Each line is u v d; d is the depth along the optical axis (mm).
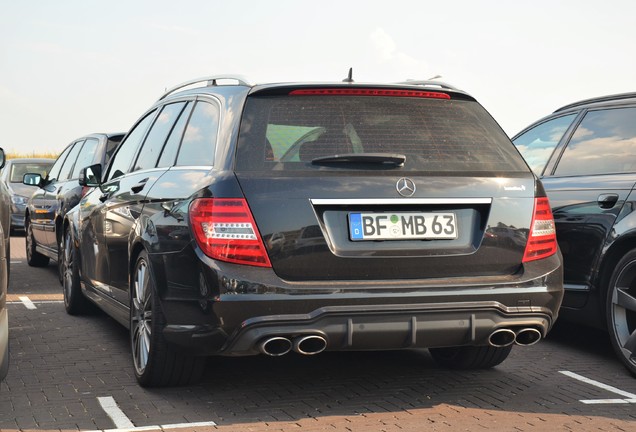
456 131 4770
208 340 4355
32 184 11008
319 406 4758
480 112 4949
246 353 4340
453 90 4891
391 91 4750
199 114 5180
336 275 4348
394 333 4344
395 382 5352
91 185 6832
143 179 5605
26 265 12461
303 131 4523
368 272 4375
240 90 4750
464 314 4434
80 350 6301
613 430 4340
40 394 4988
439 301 4383
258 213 4297
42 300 8859
